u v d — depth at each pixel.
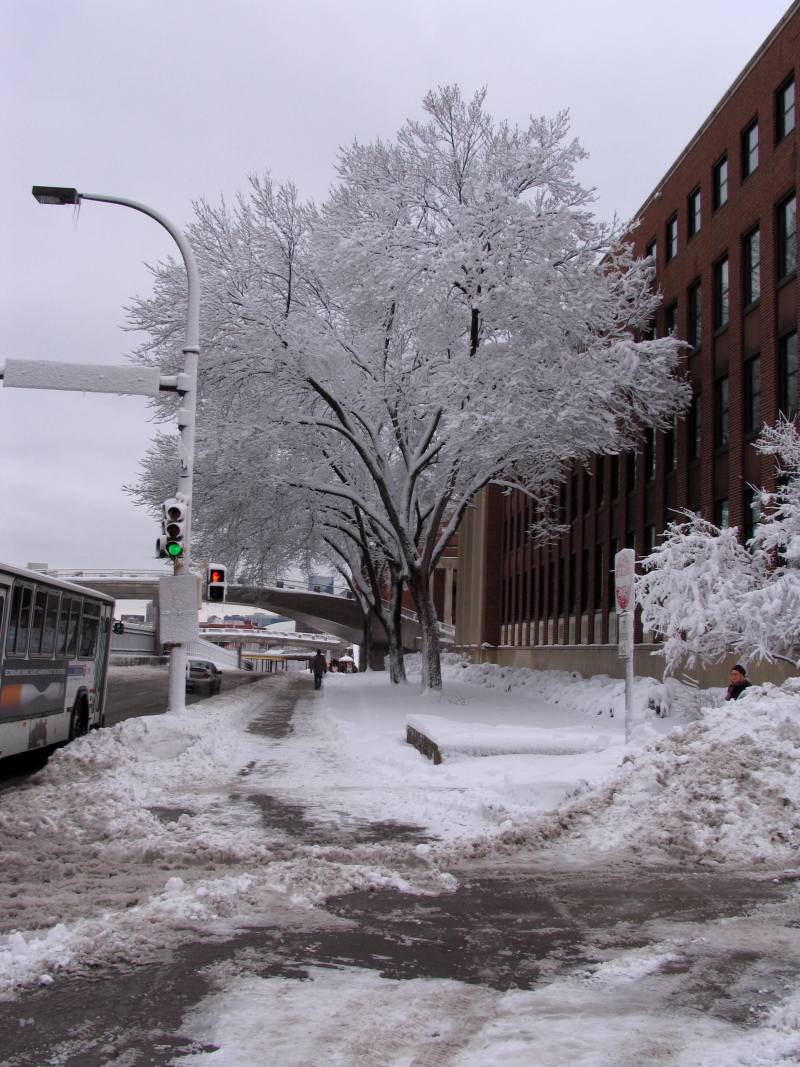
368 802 10.54
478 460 25.72
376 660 74.69
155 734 13.57
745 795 8.46
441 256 24.42
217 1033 4.03
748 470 23.69
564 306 24.47
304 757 15.34
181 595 15.24
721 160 26.11
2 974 4.63
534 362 24.73
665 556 18.31
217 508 30.05
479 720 22.75
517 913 6.17
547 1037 4.00
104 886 6.53
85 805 9.59
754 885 6.97
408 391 27.25
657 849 8.04
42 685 13.60
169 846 7.70
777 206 22.64
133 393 15.44
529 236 24.88
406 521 29.30
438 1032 4.08
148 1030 4.05
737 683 12.70
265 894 6.39
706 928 5.81
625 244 26.36
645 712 21.62
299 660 125.81
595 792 9.48
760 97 23.58
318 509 32.81
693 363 27.59
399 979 4.80
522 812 9.39
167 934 5.45
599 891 6.79
